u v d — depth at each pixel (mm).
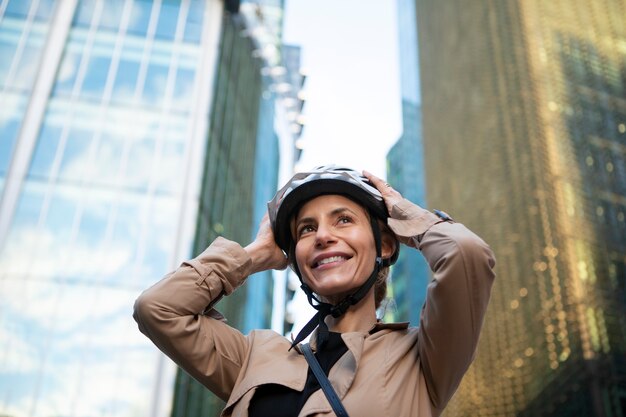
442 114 54062
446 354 2008
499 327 36125
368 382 1976
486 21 47562
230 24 27172
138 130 19125
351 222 2385
